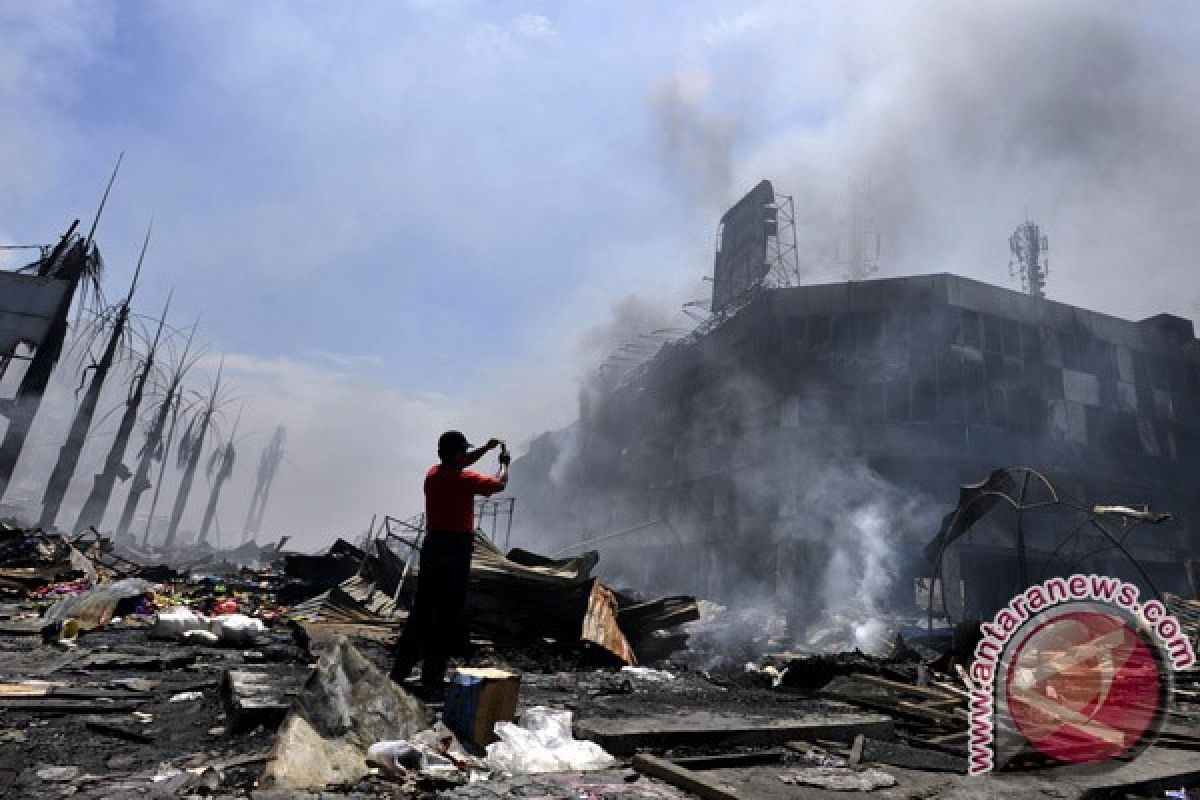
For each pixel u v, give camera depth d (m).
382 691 3.57
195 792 2.70
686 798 3.15
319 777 2.87
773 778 3.58
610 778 3.33
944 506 24.83
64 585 12.30
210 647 7.10
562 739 3.76
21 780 2.78
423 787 2.94
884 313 28.00
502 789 2.97
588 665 8.02
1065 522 25.44
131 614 9.27
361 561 13.27
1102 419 28.47
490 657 7.72
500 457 5.15
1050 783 3.77
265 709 3.72
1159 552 26.20
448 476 4.96
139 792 2.66
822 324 28.56
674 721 4.54
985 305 28.16
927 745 4.62
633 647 9.27
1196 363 31.39
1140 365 30.36
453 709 3.75
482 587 8.73
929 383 26.59
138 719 3.92
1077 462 26.92
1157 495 27.81
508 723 3.76
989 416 26.42
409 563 10.75
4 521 25.62
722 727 4.38
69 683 4.70
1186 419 30.20
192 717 4.03
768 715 5.04
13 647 6.21
